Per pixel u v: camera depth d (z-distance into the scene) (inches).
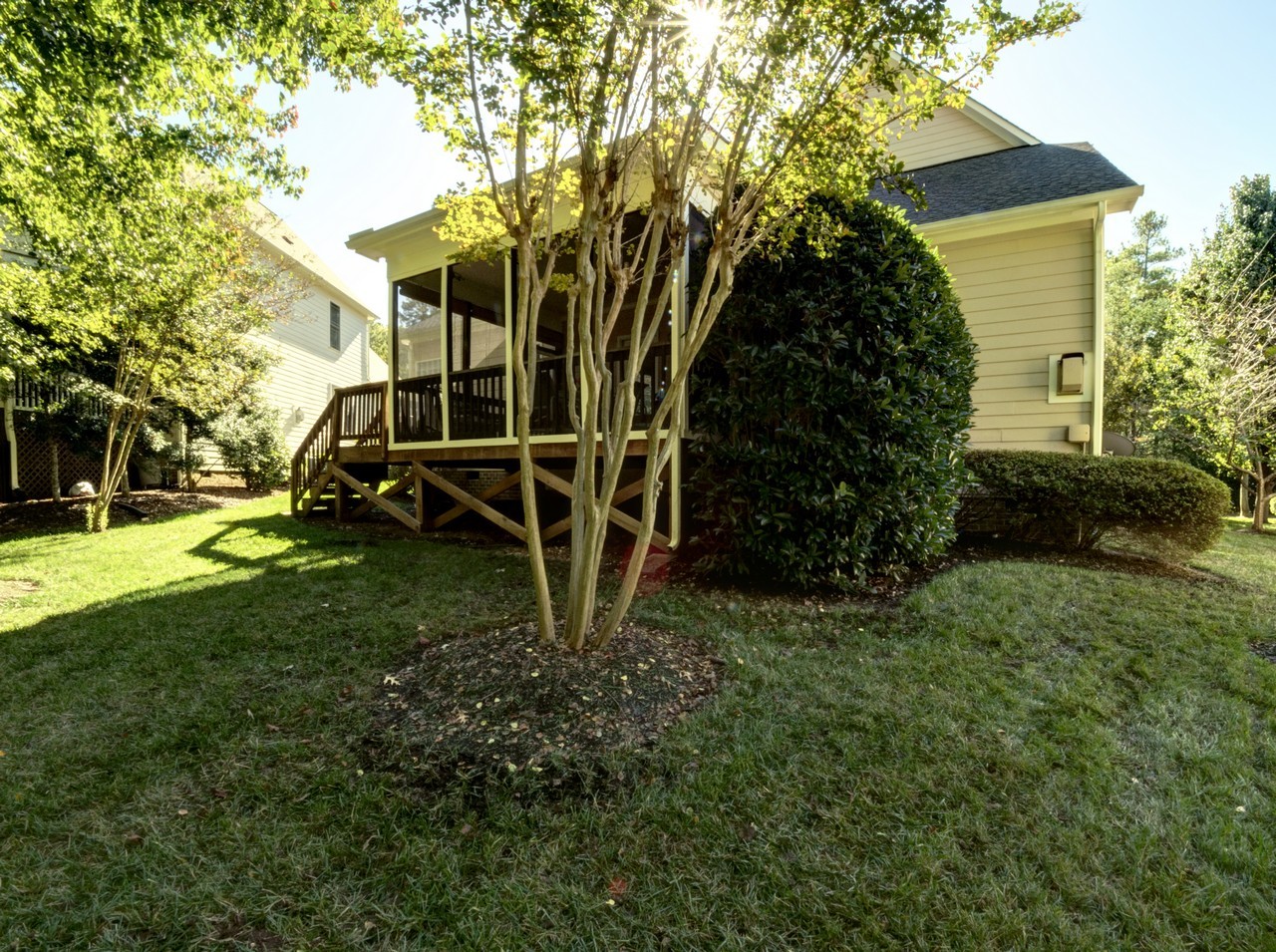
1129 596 146.7
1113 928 56.7
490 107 93.8
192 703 98.5
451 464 294.8
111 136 192.5
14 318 278.1
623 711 90.1
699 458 190.4
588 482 106.2
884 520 158.7
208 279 275.9
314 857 64.7
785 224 126.3
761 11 88.7
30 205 203.8
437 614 142.6
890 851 66.0
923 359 164.9
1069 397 234.4
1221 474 408.2
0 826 68.4
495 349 350.6
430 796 74.7
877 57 92.4
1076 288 233.3
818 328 158.1
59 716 94.5
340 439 315.6
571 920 57.3
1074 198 220.1
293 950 53.4
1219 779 78.7
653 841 67.6
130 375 302.8
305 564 198.7
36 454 381.7
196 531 271.6
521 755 80.4
